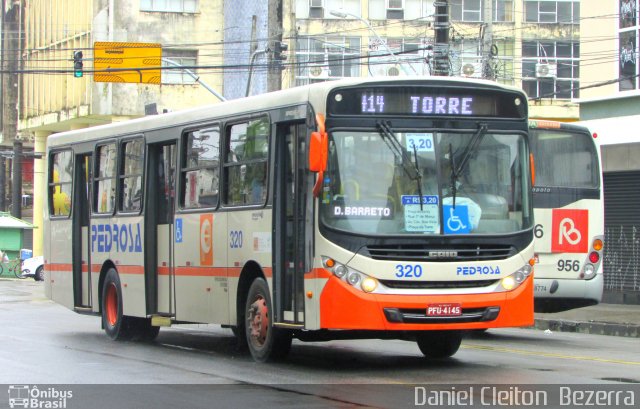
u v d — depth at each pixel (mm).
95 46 46094
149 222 18219
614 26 30188
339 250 13195
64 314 26391
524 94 14195
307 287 13602
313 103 13633
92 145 20359
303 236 13836
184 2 61719
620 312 26266
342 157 13391
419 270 13219
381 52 63125
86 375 13617
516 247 13742
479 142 13836
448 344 15523
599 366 14555
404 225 13336
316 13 64125
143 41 61125
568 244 20094
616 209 30344
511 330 23094
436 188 13508
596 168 20500
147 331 19188
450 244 13391
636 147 29562
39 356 16047
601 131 30234
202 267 16531
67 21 63844
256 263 14977
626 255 30016
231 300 15688
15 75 80250
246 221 15172
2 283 48375
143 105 60844
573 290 20109
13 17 76125
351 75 64250
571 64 63844
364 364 14828
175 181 17484
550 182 20094
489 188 13805
